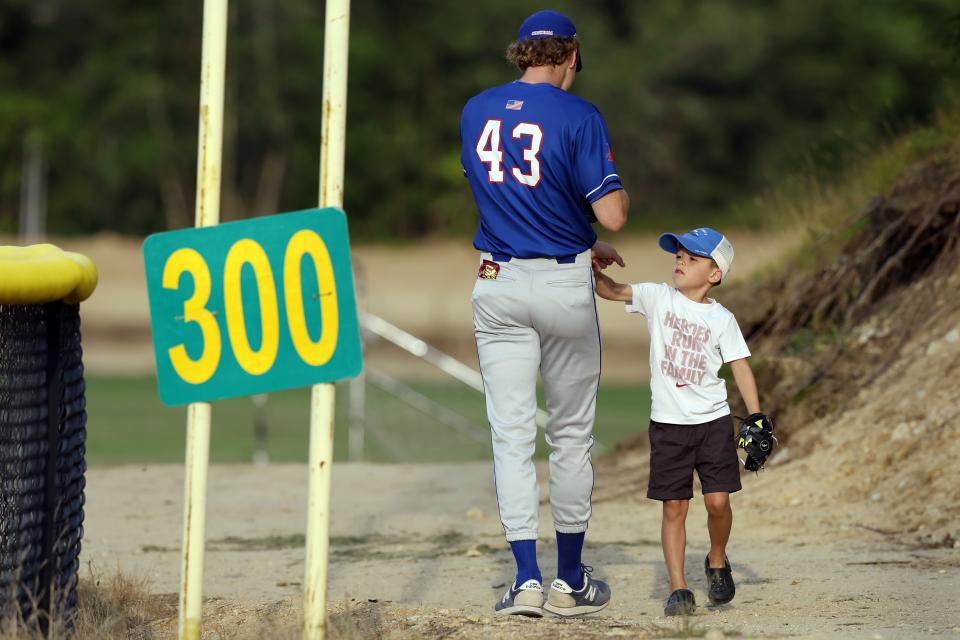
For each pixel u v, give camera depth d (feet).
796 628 60.44
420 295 497.05
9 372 53.57
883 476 97.96
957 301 111.65
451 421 190.90
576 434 65.16
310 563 50.47
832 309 122.31
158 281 49.85
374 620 61.36
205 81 49.62
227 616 65.98
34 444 54.85
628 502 108.47
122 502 115.44
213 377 49.85
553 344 63.57
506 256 62.90
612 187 61.31
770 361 115.03
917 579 74.79
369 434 198.29
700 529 95.71
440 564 86.07
